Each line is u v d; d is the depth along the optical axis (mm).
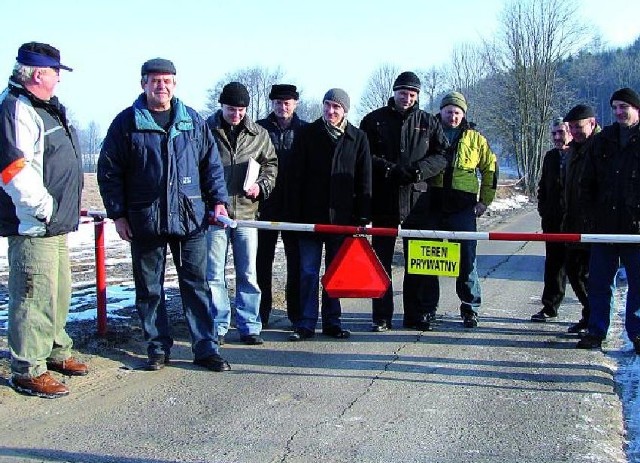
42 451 3961
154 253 5469
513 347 6371
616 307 8383
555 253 7398
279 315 7621
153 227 5301
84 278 10062
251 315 6414
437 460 3918
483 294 9219
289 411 4656
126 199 5355
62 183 4793
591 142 6266
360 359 5906
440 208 7008
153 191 5273
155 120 5305
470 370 5633
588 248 6676
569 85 59625
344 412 4652
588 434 4316
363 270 6008
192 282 5578
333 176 6340
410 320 7055
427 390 5125
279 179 6934
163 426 4367
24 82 4684
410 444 4137
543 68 48688
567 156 7027
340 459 3912
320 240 6582
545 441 4203
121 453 3955
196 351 5621
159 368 5520
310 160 6430
